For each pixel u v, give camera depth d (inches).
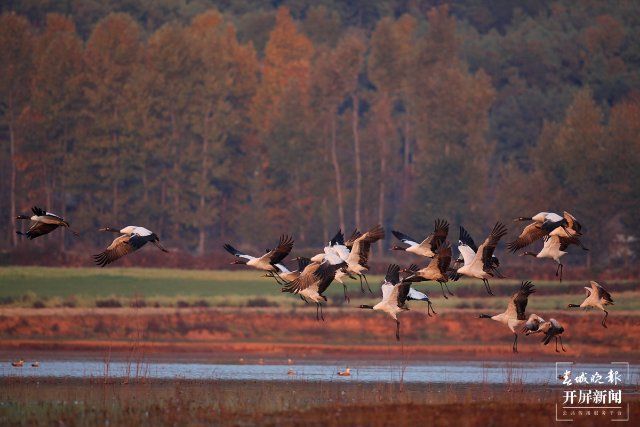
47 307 2714.1
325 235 4554.6
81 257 3784.5
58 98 4471.0
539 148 4471.0
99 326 2522.1
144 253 3784.5
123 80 4628.4
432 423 1221.1
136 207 4586.6
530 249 4224.9
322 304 2883.9
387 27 4690.0
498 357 2363.4
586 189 4217.5
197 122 4601.4
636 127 4296.3
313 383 1765.5
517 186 4350.4
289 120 4621.1
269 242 4650.6
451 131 4579.2
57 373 1860.2
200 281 3390.7
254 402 1429.6
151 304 2805.1
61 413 1301.7
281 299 2950.3
